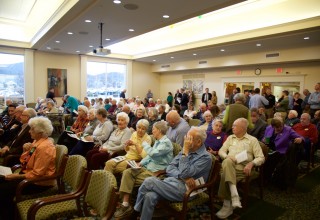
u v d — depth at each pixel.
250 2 6.16
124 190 2.40
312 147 4.06
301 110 6.53
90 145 3.53
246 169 2.53
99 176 1.81
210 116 4.00
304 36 5.90
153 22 5.43
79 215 1.96
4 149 3.12
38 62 9.64
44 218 1.78
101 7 4.51
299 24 5.34
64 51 9.75
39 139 2.34
